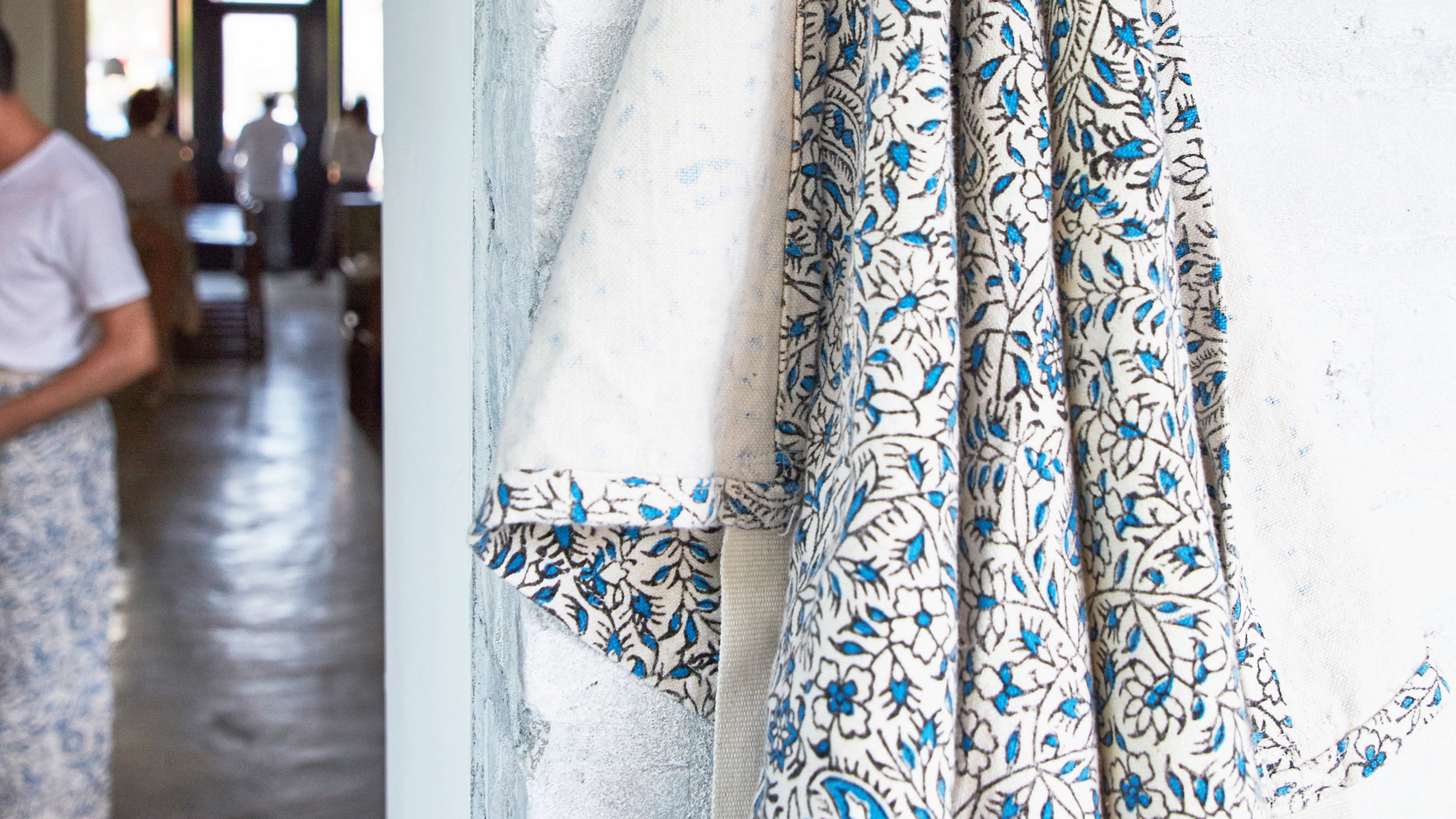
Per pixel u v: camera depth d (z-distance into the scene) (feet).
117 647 9.39
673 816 2.16
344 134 28.55
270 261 34.53
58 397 4.83
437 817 3.04
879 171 1.61
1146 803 1.71
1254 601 2.06
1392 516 2.81
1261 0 2.52
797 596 1.67
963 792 1.64
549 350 1.69
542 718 2.07
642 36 1.72
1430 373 2.77
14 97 4.82
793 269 1.82
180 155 20.04
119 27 33.14
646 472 1.71
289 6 34.14
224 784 7.16
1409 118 2.65
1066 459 1.69
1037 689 1.64
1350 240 2.66
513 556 1.82
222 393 20.33
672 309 1.71
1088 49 1.73
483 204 2.32
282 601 10.60
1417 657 2.13
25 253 4.78
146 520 12.98
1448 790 2.92
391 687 3.72
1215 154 2.54
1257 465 2.03
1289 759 2.07
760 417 1.82
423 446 3.06
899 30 1.61
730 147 1.74
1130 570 1.72
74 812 5.29
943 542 1.56
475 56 2.35
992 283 1.68
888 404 1.56
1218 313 1.94
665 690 1.91
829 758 1.53
